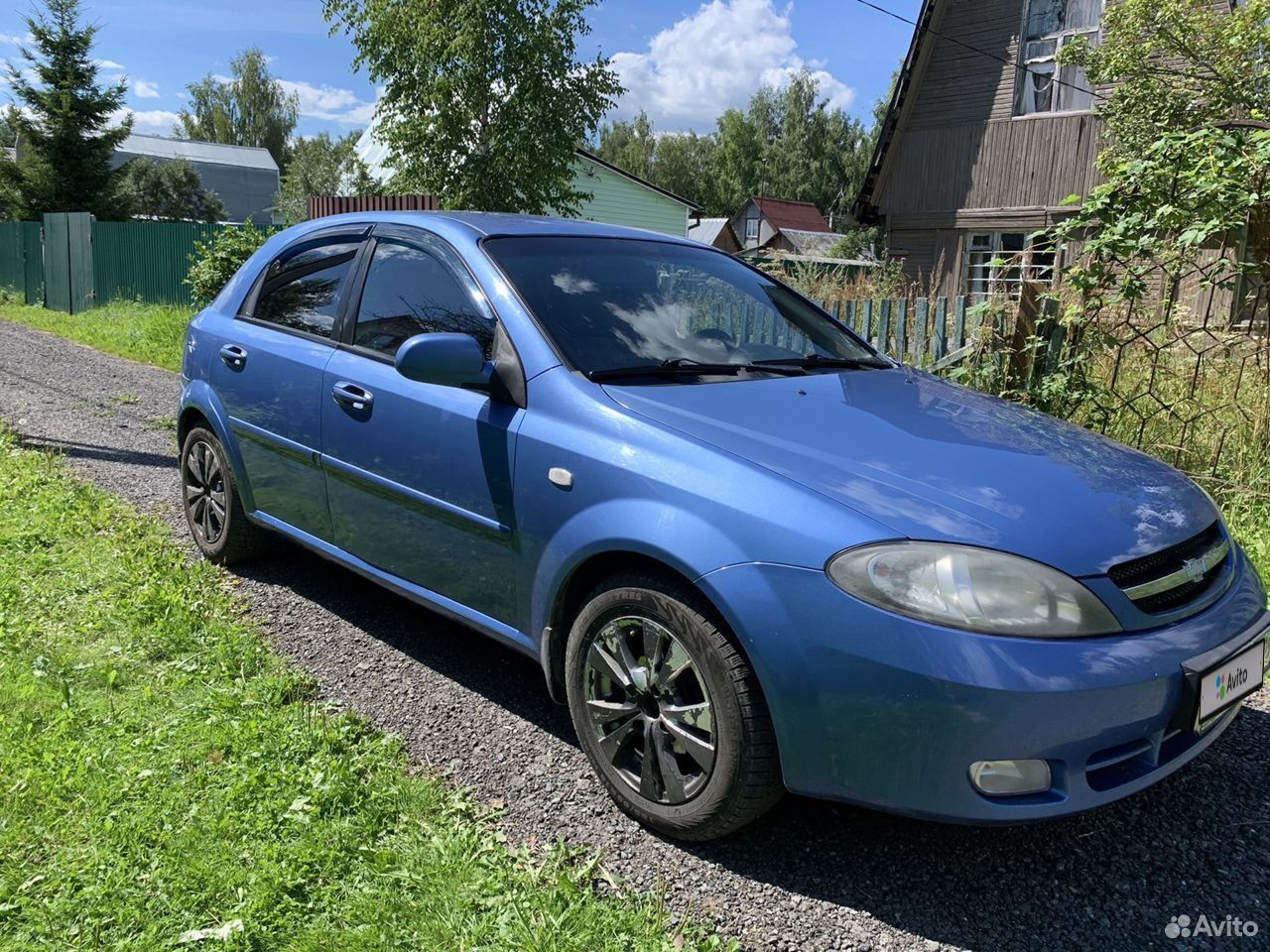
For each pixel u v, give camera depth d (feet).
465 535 9.96
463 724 10.19
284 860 7.63
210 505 14.61
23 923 6.89
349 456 11.35
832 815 8.83
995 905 7.62
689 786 8.02
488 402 9.74
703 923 7.30
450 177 50.42
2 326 51.42
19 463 19.67
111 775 8.63
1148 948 7.18
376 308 11.66
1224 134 17.06
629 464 8.36
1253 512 15.93
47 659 10.77
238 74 268.21
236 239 39.99
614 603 8.46
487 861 7.79
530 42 47.52
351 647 12.03
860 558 7.10
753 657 7.38
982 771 6.84
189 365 14.87
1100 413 18.45
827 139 250.57
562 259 11.14
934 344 22.56
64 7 96.27
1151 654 7.07
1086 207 18.49
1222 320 19.24
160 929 6.88
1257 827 8.71
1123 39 38.32
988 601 6.86
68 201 99.09
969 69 50.70
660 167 287.89
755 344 11.36
